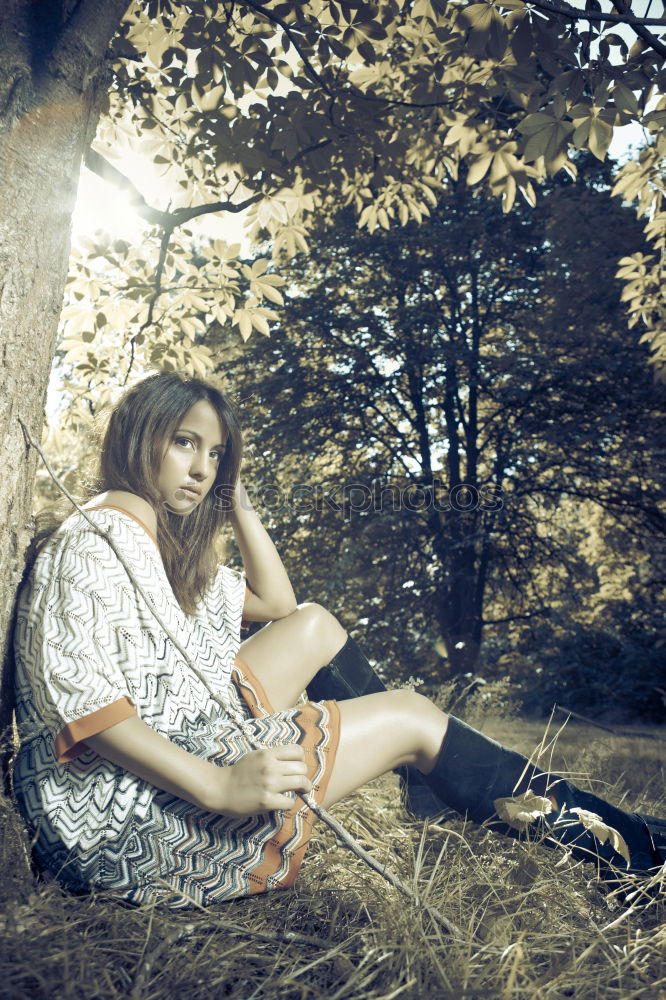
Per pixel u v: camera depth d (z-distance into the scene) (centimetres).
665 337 605
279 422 1340
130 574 162
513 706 607
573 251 1283
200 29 352
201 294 502
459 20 255
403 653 1259
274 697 201
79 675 149
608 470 1330
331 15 340
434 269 1366
